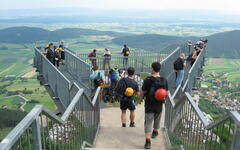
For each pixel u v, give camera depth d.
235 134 2.13
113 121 7.62
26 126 1.89
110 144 5.27
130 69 5.86
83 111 4.53
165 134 5.77
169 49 15.02
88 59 13.16
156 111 4.77
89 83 10.57
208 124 3.04
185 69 12.93
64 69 14.72
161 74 9.68
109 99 9.10
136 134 5.76
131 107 6.05
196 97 10.73
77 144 4.06
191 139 4.08
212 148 4.02
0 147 1.51
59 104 8.52
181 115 4.81
